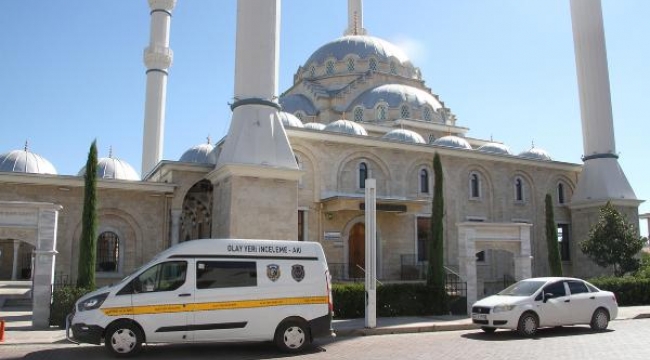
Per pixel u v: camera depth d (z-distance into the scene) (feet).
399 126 141.79
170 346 47.73
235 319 43.60
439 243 78.48
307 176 103.55
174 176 96.07
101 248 92.02
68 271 87.76
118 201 92.73
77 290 60.44
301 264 46.70
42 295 58.08
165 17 151.23
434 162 80.89
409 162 114.93
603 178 127.34
